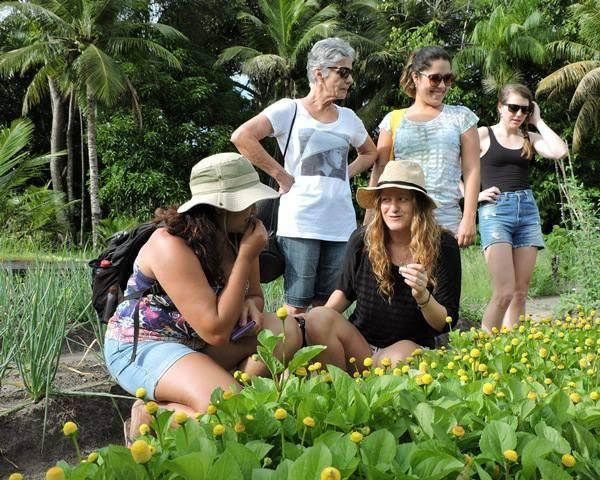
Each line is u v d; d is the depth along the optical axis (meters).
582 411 1.72
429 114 4.05
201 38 26.38
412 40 22.31
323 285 3.97
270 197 2.71
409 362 2.58
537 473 1.41
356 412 1.64
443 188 3.94
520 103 4.45
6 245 9.00
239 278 2.63
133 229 2.80
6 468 3.11
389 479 1.32
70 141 22.97
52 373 3.40
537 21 20.36
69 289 4.44
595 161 20.69
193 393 2.44
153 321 2.70
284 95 24.02
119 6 18.92
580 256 7.05
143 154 21.06
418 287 2.85
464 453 1.57
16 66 18.59
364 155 4.20
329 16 23.66
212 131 22.56
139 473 1.31
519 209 4.45
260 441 1.53
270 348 1.94
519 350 2.58
